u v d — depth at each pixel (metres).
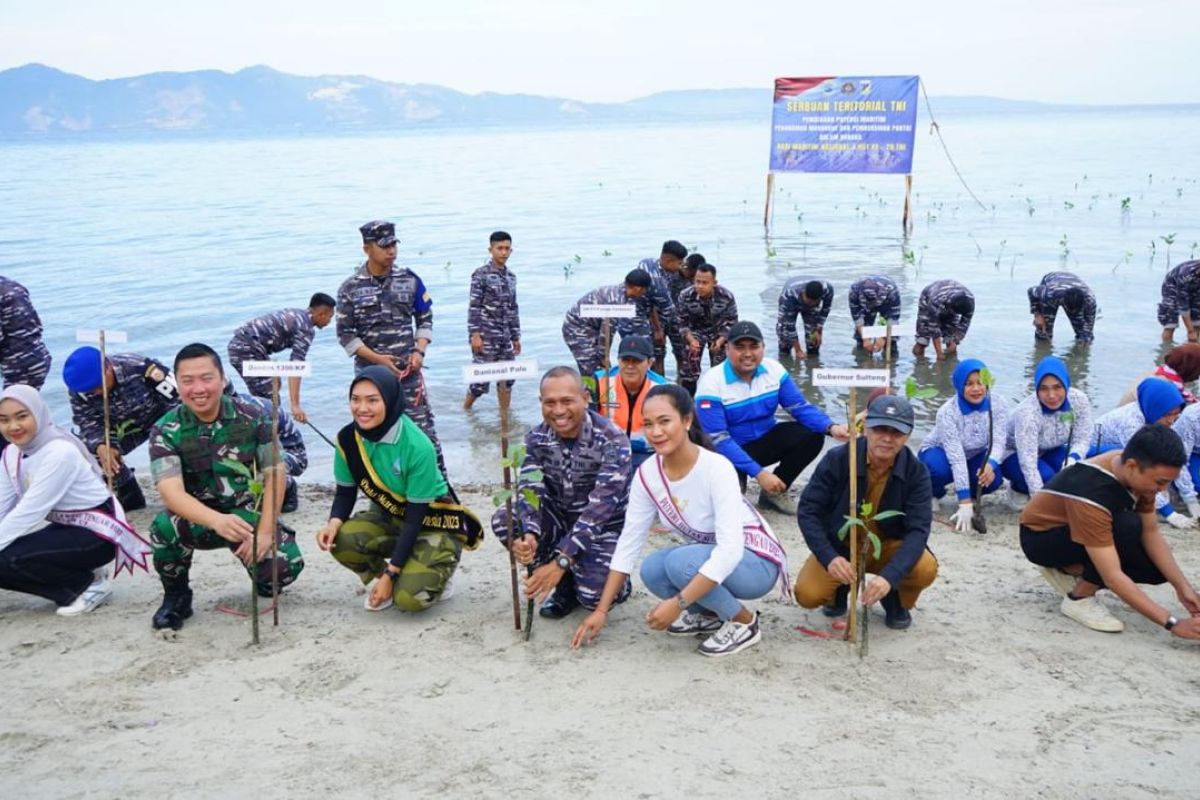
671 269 12.27
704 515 5.16
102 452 7.52
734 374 7.72
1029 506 5.80
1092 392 11.84
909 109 21.83
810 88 22.33
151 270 22.38
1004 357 13.45
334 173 65.38
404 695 4.86
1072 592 5.79
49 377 13.16
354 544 5.81
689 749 4.34
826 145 22.45
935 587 6.30
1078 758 4.28
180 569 5.69
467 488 8.94
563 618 5.79
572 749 4.35
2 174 75.25
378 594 5.66
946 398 11.76
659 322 11.51
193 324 16.52
